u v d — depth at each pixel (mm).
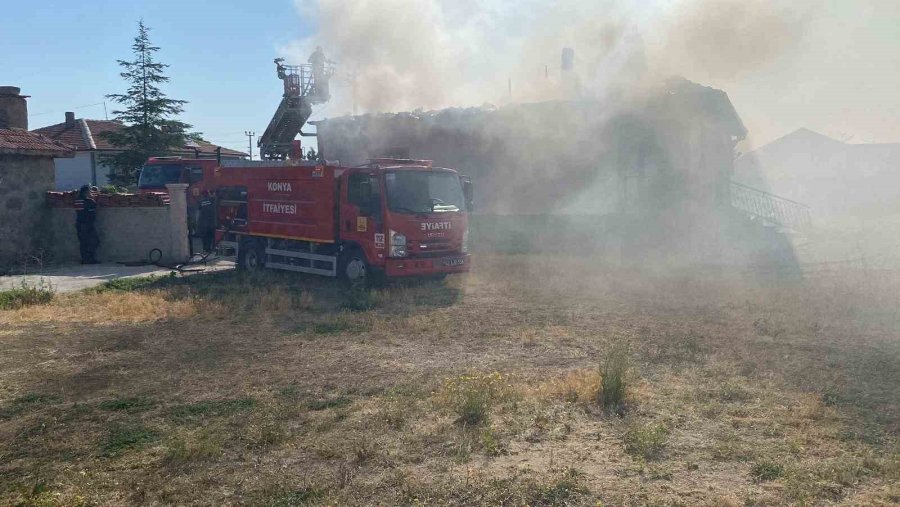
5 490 5223
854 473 5195
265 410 6949
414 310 12219
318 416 6777
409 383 7828
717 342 9602
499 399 7098
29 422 6750
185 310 12180
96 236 19562
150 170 27641
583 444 5895
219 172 18297
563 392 7250
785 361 8531
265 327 11016
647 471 5305
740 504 4738
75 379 8211
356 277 14742
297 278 16562
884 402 6922
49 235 19688
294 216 15938
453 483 5125
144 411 7039
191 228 22219
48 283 15422
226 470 5508
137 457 5836
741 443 5863
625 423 6375
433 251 14344
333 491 5031
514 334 10289
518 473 5289
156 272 17766
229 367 8664
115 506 4922
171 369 8609
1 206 18359
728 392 7242
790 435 6047
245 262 17781
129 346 9812
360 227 14336
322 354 9266
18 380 8188
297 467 5535
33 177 19266
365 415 6738
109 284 15367
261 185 16844
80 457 5863
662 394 7266
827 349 9125
